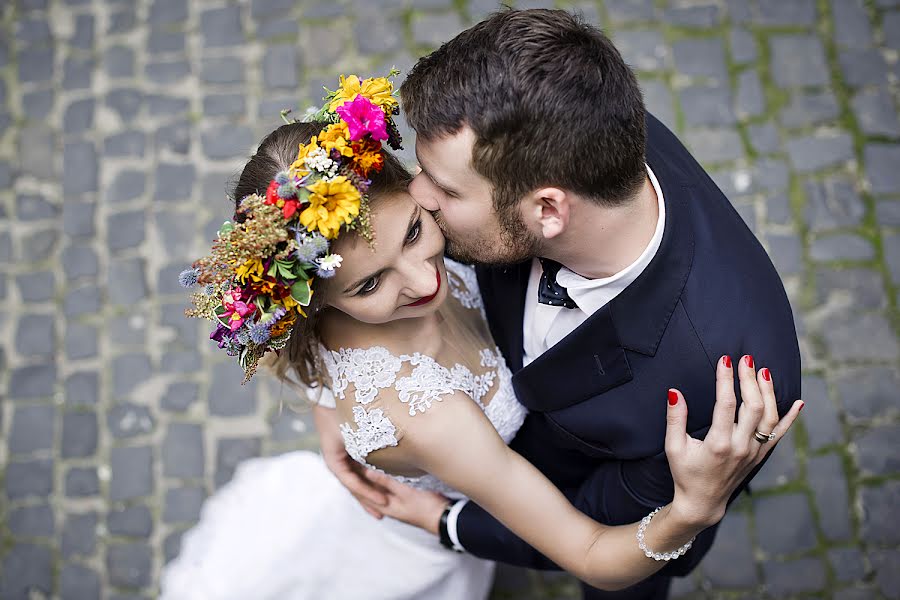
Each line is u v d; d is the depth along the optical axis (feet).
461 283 7.30
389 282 5.72
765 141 12.58
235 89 13.41
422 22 13.48
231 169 12.98
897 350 11.52
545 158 5.32
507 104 5.26
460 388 6.23
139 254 12.67
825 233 12.11
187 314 5.70
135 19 13.89
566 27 5.41
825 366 11.50
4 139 13.39
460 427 6.00
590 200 5.51
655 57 13.08
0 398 12.14
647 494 6.32
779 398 5.81
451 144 5.47
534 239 5.80
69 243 12.79
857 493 10.97
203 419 11.87
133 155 13.17
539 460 7.32
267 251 5.39
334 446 7.78
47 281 12.64
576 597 10.83
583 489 6.82
